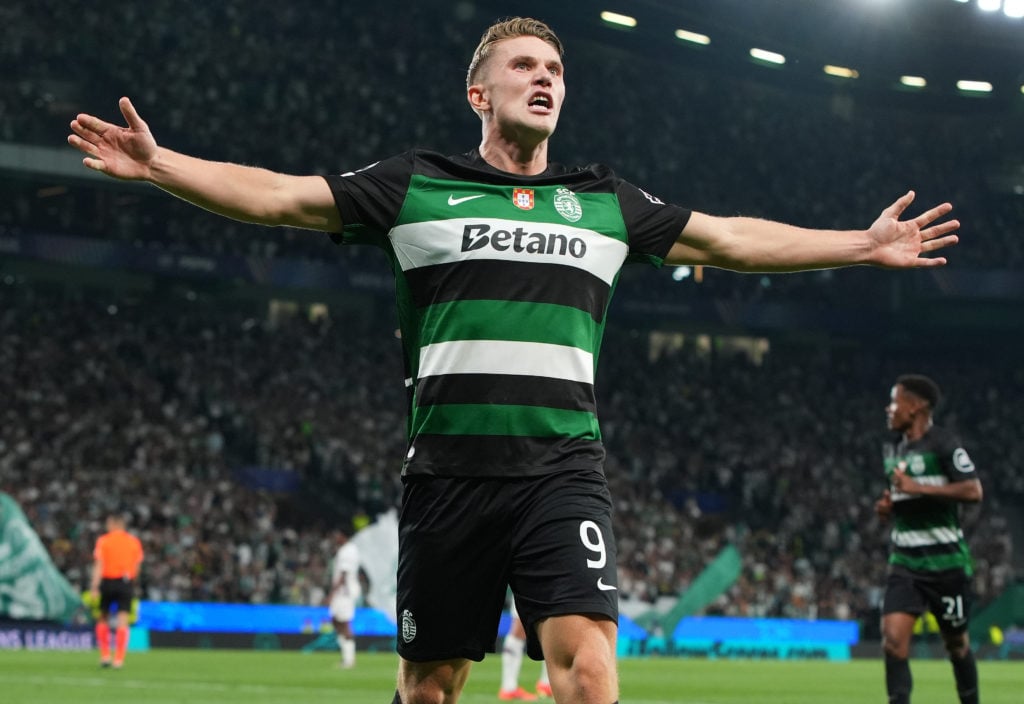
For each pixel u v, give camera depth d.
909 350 55.75
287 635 31.20
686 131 52.69
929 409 10.35
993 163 55.00
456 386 4.66
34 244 39.12
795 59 52.94
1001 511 48.38
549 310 4.68
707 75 54.41
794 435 49.44
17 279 43.16
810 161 54.03
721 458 47.25
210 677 18.83
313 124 45.66
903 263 5.03
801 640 36.75
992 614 40.16
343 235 4.76
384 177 4.76
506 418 4.64
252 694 15.31
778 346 54.91
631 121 51.59
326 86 46.94
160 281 45.31
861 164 54.72
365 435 41.72
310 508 38.38
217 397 40.84
